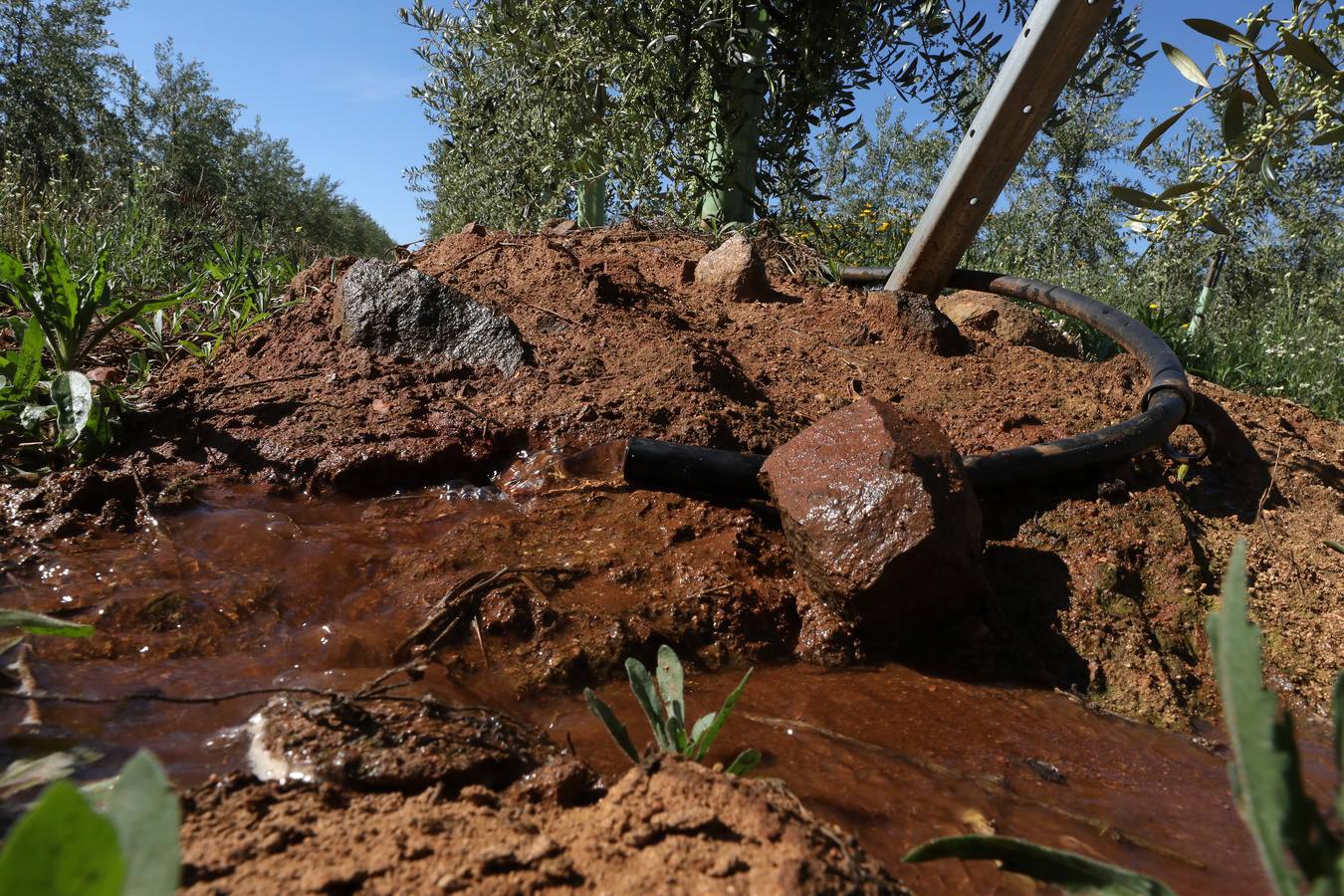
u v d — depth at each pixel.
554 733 0.32
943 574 0.42
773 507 0.53
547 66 1.17
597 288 0.77
